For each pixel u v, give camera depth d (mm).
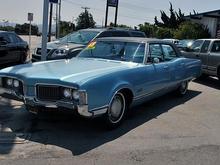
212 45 12227
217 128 6422
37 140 5340
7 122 6176
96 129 5977
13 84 5828
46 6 9047
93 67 6199
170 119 6910
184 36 39000
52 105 5359
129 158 4801
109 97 5645
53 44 12008
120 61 6918
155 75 7176
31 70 5910
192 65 9266
